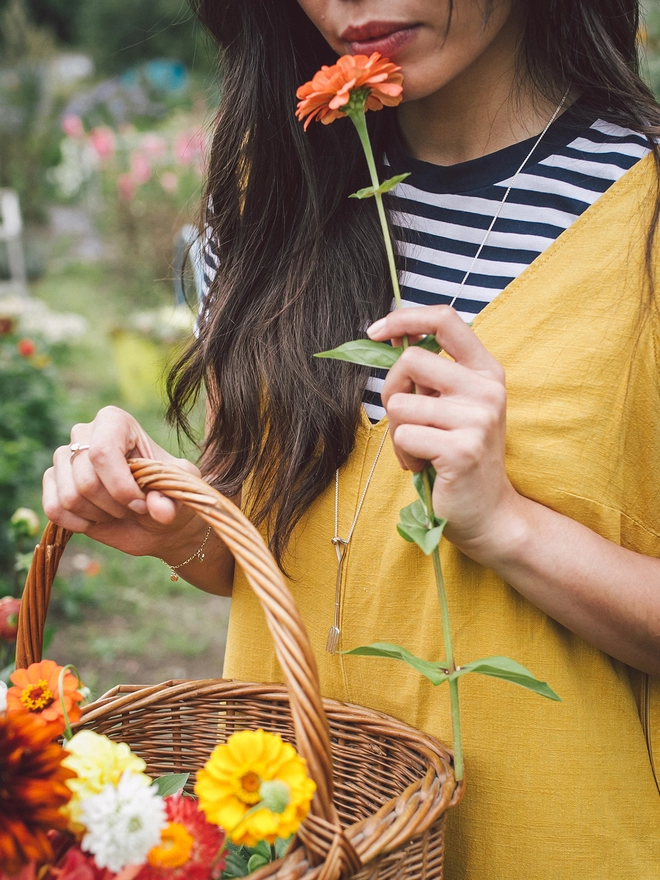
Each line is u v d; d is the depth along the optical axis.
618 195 0.98
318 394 1.07
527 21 1.04
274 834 0.75
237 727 1.09
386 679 1.06
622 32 1.09
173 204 8.28
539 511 0.93
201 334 1.23
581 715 0.98
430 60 0.93
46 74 12.38
